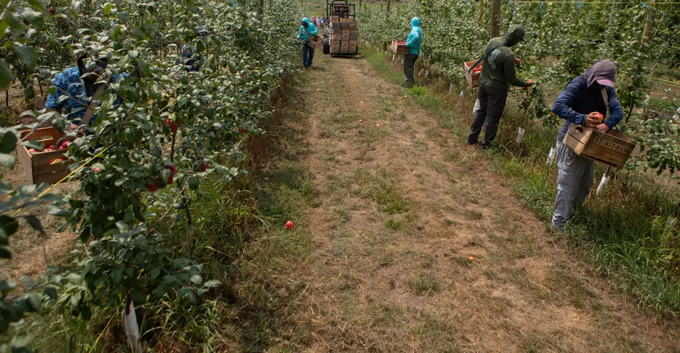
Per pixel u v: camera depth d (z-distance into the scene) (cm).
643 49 512
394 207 454
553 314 314
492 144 625
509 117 716
